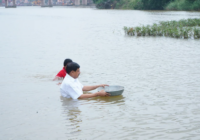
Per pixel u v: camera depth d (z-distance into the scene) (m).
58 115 5.59
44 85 7.82
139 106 6.04
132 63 10.66
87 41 17.64
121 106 6.06
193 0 61.91
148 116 5.46
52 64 10.68
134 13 57.16
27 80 8.35
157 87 7.45
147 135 4.64
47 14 63.75
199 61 10.93
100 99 6.59
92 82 7.98
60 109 5.93
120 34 21.72
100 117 5.45
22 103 6.33
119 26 28.69
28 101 6.47
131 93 6.98
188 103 6.18
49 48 14.84
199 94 6.82
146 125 5.04
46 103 6.33
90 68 9.83
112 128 4.94
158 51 13.48
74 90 6.59
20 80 8.35
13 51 13.89
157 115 5.51
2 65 10.55
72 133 4.76
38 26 30.30
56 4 163.50
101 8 91.62
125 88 7.40
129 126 5.01
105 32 23.17
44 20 41.19
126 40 18.08
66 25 31.11
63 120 5.33
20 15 60.34
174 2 66.19
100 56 12.28
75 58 11.86
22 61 11.33
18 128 5.00
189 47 14.75
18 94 7.00
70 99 6.61
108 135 4.66
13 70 9.71
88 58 11.82
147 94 6.87
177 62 10.77
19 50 14.20
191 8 61.34
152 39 18.59
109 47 15.01
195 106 5.99
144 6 71.19
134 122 5.19
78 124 5.13
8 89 7.43
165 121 5.21
